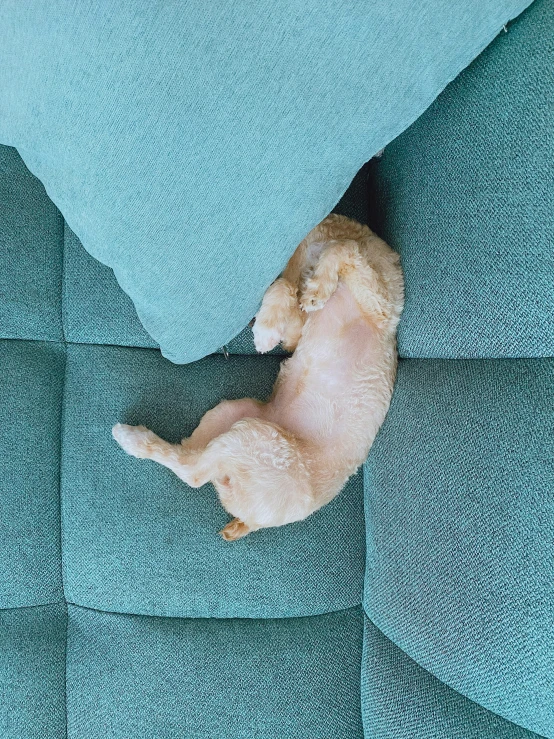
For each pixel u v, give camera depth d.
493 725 1.07
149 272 1.07
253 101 0.93
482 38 0.97
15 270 1.34
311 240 1.35
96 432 1.34
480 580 1.03
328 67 0.92
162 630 1.31
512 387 1.04
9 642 1.26
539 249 0.98
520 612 0.96
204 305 1.12
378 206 1.38
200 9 0.88
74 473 1.33
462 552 1.06
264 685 1.29
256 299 1.13
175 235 1.03
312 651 1.33
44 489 1.32
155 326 1.19
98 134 0.95
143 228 1.02
